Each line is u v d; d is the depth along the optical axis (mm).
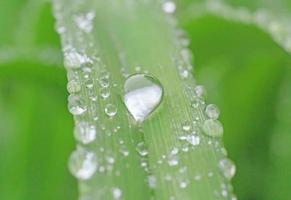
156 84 105
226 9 129
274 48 133
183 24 129
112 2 122
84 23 119
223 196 99
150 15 120
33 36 141
